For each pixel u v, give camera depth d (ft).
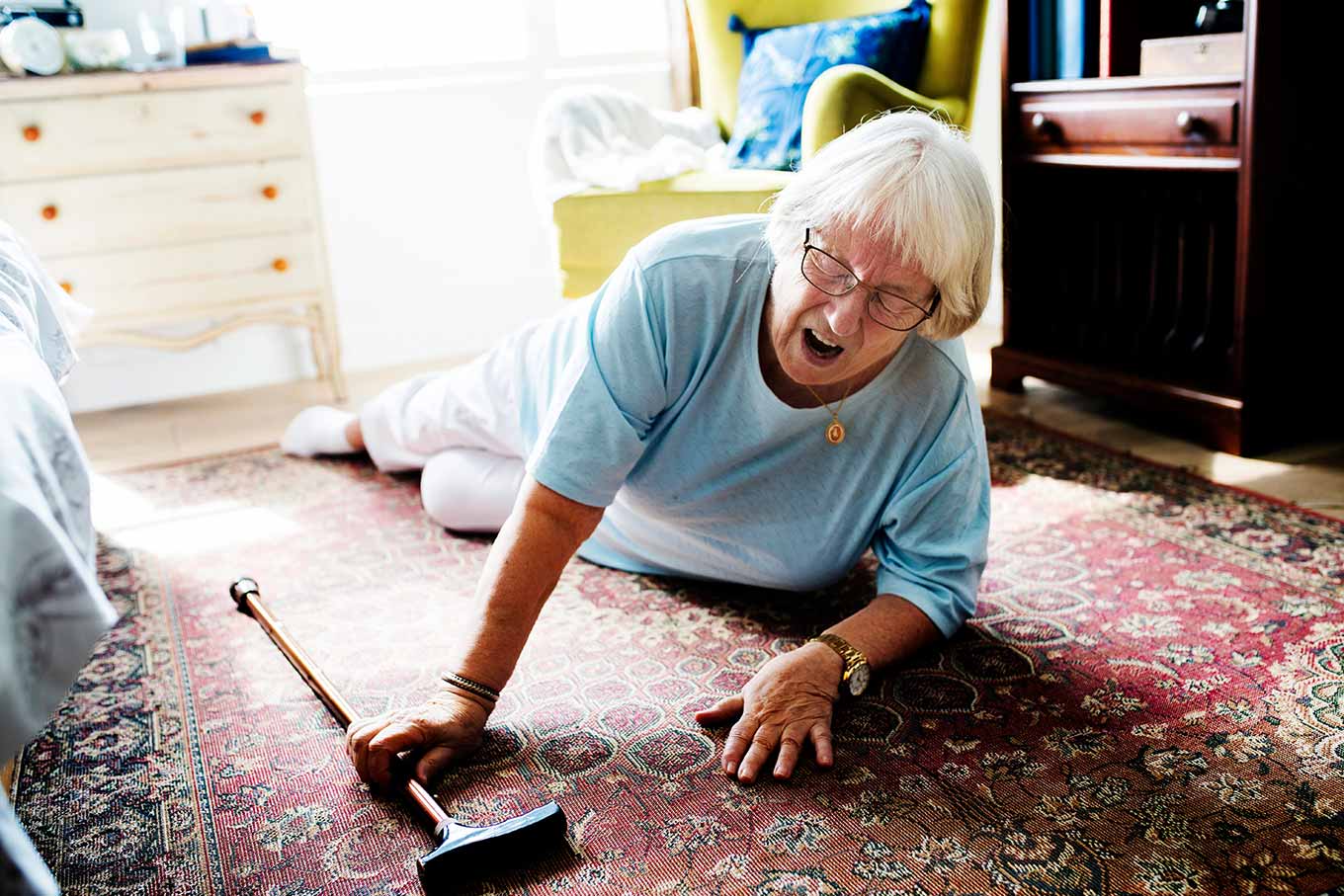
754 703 4.84
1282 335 7.91
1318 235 7.89
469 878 4.05
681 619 6.01
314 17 12.04
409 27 12.45
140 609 6.44
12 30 9.30
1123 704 4.99
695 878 4.04
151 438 10.09
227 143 9.93
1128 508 7.12
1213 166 7.76
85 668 5.78
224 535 7.48
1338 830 4.09
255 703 5.36
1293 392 8.08
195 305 10.20
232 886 4.11
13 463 2.97
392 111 12.12
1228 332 8.59
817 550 5.69
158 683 5.60
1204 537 6.61
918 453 5.31
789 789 4.51
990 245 4.44
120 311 9.94
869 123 4.45
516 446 6.73
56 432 3.57
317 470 8.70
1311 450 8.02
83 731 5.18
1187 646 5.44
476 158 12.61
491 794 4.56
